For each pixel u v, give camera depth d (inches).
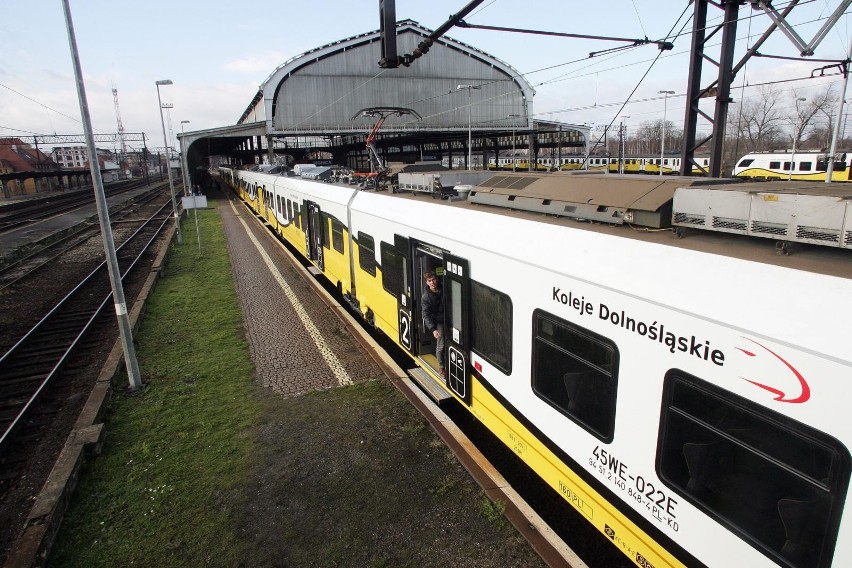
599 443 174.7
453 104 2281.0
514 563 184.7
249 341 409.7
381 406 297.7
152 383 336.2
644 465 156.6
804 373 111.7
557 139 2491.4
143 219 1422.2
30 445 285.3
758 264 130.9
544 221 212.5
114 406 307.0
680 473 144.7
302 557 192.1
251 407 302.2
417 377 319.6
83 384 359.9
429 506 215.3
